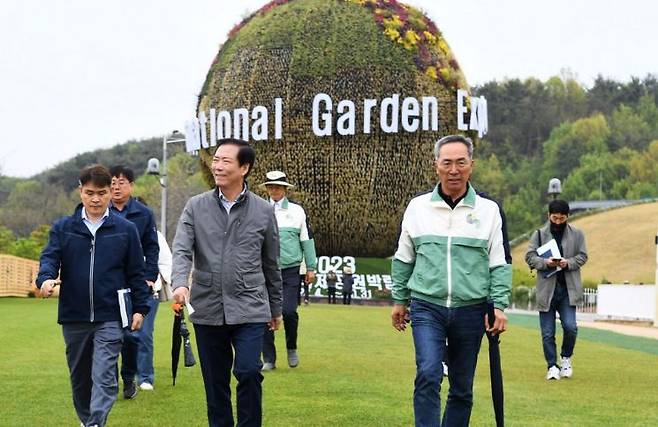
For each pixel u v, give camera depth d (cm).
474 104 3114
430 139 3025
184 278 605
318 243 3139
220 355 623
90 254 654
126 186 809
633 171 10125
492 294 598
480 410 812
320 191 3027
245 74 3066
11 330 1590
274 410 798
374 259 3164
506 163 11456
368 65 3000
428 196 616
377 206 3031
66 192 9562
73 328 658
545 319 1059
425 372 580
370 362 1170
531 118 11956
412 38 3030
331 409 804
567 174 10556
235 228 618
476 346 608
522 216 9838
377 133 3002
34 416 760
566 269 1057
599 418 779
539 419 770
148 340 916
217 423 625
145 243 809
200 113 3256
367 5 3070
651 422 762
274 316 647
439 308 601
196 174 7838
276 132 3000
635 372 1127
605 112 12238
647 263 6034
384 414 780
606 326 2189
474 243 600
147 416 767
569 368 1064
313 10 3064
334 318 2044
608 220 7056
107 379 646
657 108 12200
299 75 3008
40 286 635
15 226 6981
